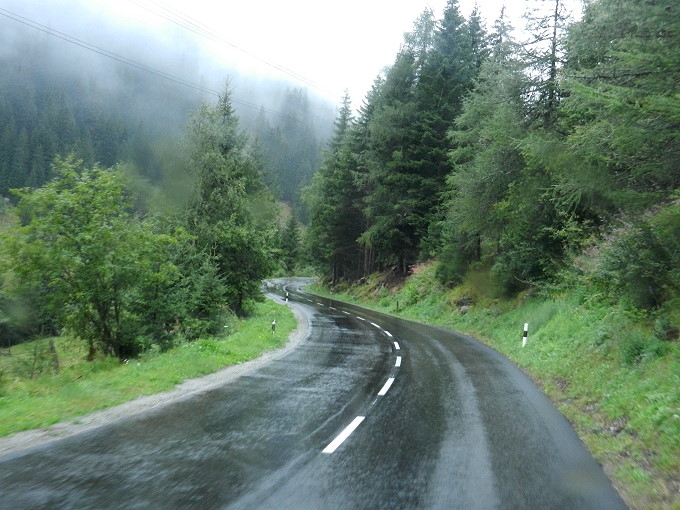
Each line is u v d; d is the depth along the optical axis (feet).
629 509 16.14
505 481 18.28
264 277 97.09
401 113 123.85
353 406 29.86
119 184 53.42
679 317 33.53
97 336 56.90
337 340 65.82
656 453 21.03
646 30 28.84
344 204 168.04
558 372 41.55
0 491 16.21
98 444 21.52
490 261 92.53
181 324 66.39
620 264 39.22
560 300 63.52
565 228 63.57
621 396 29.19
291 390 34.27
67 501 15.52
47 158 304.09
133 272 53.72
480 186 78.43
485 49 122.93
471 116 81.92
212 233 85.66
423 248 129.08
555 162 45.11
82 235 49.52
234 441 22.38
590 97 30.09
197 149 88.33
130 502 15.58
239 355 49.52
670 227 27.12
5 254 49.83
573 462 20.61
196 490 16.71
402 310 119.85
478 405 30.73
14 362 54.34
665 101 23.82
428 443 22.68
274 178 112.88
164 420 25.81
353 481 17.90
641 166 29.99
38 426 23.99
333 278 195.62
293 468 19.10
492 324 78.48
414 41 128.67
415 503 16.12
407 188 127.24
